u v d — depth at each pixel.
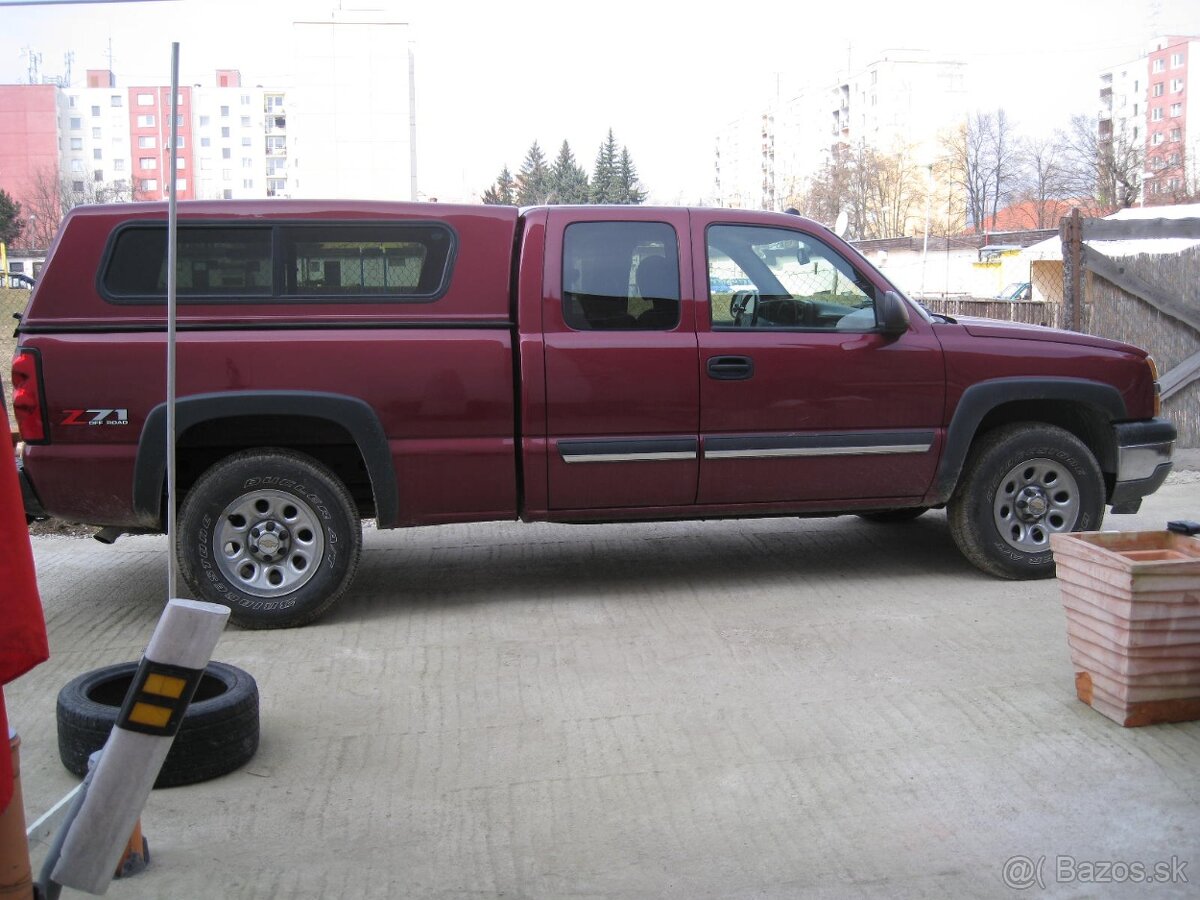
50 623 5.92
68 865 2.45
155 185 128.62
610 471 5.84
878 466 6.14
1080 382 6.34
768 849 3.45
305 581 5.66
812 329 6.07
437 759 4.14
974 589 6.24
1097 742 4.13
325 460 6.13
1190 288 10.45
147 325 5.50
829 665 5.02
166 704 2.48
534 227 5.81
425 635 5.58
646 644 5.36
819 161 124.31
